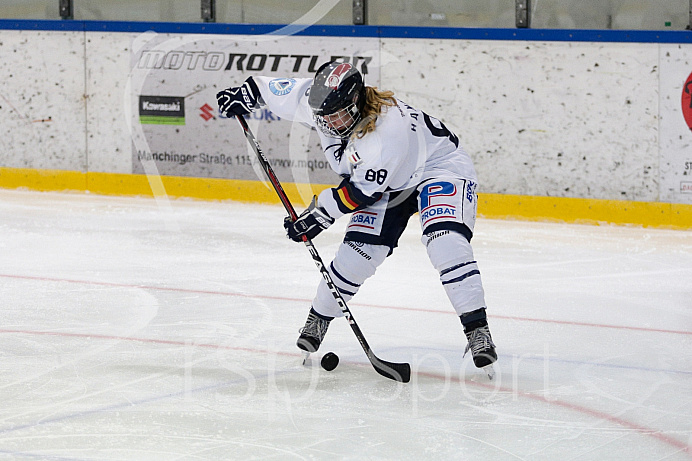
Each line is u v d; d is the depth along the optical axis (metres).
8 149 16.27
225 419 5.79
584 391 6.46
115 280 9.83
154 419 5.77
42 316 8.34
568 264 10.98
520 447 5.40
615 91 13.42
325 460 5.16
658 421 5.86
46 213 13.88
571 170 13.76
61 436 5.46
